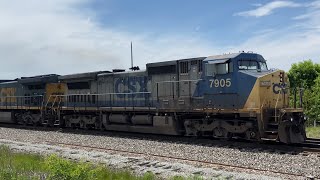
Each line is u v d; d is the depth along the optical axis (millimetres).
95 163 12109
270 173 10156
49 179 7836
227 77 15422
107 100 21844
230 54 15711
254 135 14656
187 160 12305
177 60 17703
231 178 9539
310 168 10531
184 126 17672
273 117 14500
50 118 26000
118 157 13156
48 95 26375
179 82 17578
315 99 30938
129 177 9898
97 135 20375
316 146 13797
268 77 14742
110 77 21672
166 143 16125
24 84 28406
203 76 16406
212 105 16016
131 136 19344
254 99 14461
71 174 7734
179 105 17516
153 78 18953
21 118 28844
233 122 15539
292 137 13953
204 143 15648
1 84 31219
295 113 14492
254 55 16016
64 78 24875
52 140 18797
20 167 10680
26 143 17469
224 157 12617
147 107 19250
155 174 10312
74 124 24500
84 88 23562
